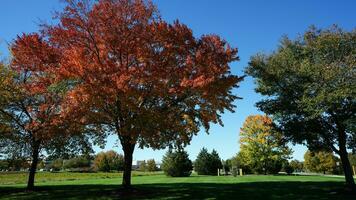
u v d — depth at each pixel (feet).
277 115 89.45
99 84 59.98
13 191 86.63
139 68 64.95
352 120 77.77
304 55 87.10
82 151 94.63
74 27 67.72
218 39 69.31
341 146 85.76
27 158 92.73
